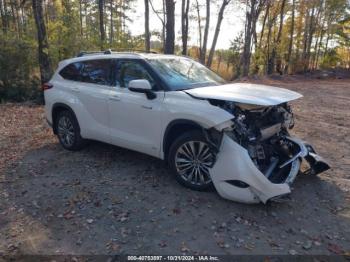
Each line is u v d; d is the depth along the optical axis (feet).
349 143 22.70
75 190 15.44
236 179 12.82
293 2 105.60
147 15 75.56
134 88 14.80
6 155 20.26
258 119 14.03
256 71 105.19
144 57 16.66
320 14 115.55
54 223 12.89
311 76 88.07
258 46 104.83
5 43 49.88
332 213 13.34
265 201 12.58
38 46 47.47
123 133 17.01
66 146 20.58
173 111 14.34
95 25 74.28
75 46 57.00
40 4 45.73
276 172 14.35
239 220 12.69
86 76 19.07
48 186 15.94
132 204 14.03
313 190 15.24
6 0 94.48
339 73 91.25
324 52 128.26
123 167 17.81
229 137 13.15
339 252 10.98
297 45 115.85
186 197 14.38
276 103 13.01
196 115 13.47
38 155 20.11
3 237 12.05
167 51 41.68
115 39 70.95
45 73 46.11
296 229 12.23
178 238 11.74
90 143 21.30
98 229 12.41
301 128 26.84
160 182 15.88
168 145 15.34
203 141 13.87
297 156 14.60
